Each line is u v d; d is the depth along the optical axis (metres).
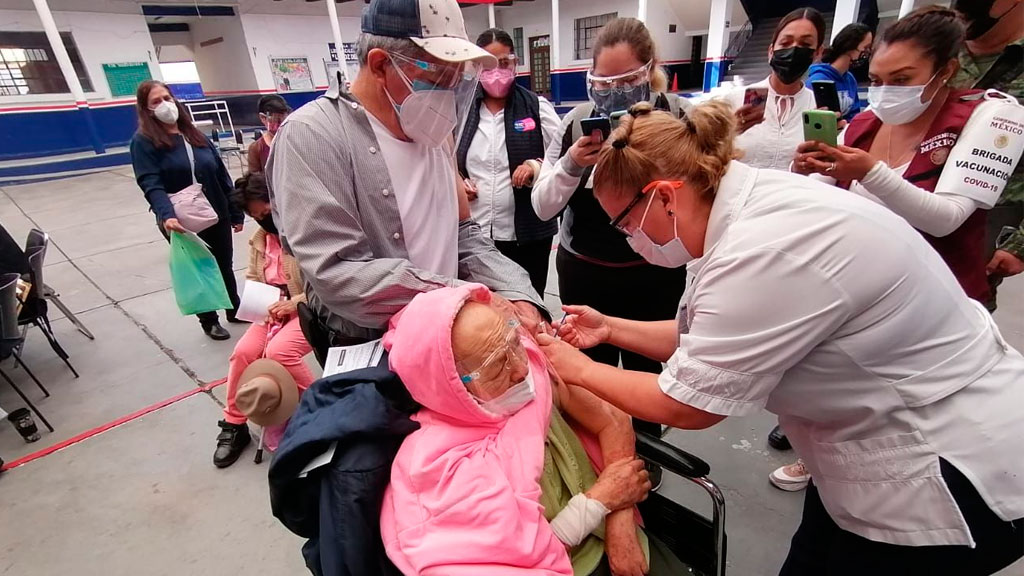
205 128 13.63
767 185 0.90
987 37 1.74
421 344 1.01
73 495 2.28
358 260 1.15
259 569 1.89
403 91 1.12
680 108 1.79
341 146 1.14
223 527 2.08
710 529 1.34
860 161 1.39
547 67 17.39
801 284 0.82
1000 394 0.90
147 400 2.96
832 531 1.14
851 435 0.98
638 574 1.17
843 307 0.82
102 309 4.18
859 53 2.80
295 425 1.06
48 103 11.43
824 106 1.72
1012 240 1.72
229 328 3.80
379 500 1.02
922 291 0.85
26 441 2.63
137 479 2.36
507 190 2.50
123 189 9.00
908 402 0.90
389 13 1.06
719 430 2.43
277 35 15.03
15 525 2.13
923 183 1.50
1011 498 0.89
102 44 12.40
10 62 11.05
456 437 1.05
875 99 1.49
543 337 1.24
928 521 0.92
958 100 1.47
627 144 0.93
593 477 1.32
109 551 1.99
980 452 0.88
